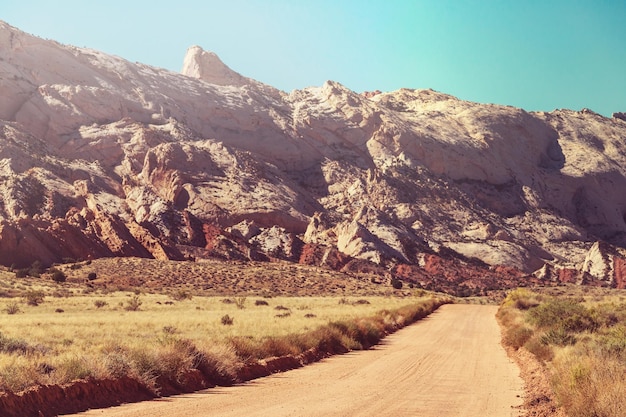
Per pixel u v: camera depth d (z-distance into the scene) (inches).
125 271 4205.2
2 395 523.8
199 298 3398.1
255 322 1704.0
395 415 576.1
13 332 1266.0
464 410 611.5
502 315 2224.4
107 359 654.5
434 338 1501.0
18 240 4318.4
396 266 5831.7
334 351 1160.2
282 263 5442.9
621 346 844.6
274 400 641.6
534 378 825.5
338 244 6161.4
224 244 5467.5
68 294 3139.8
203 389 717.3
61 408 554.9
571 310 1572.3
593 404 531.2
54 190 5738.2
